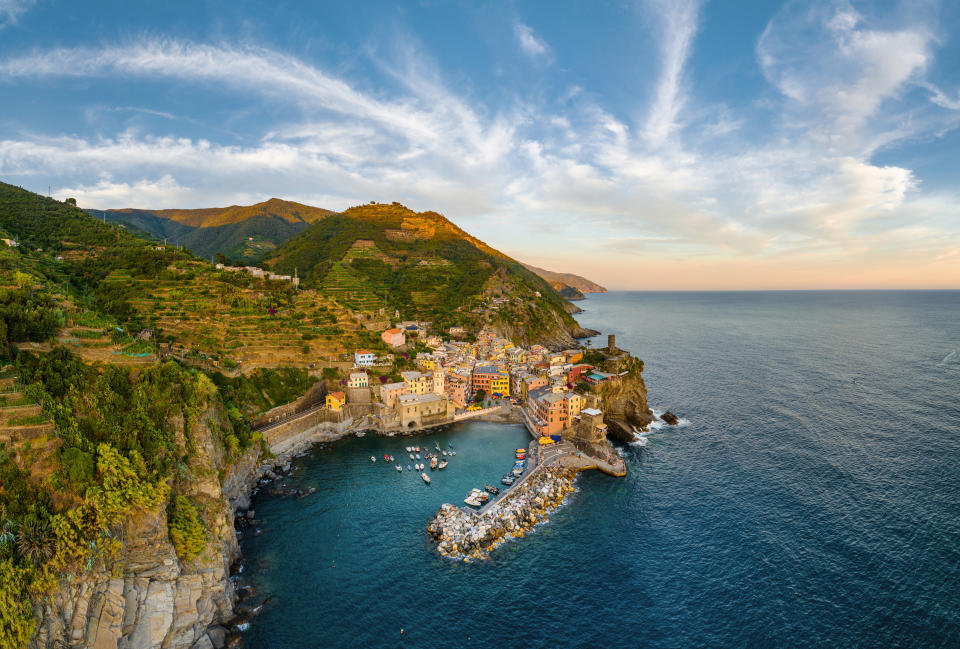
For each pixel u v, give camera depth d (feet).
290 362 542.57
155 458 252.21
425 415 534.37
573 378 611.06
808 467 404.57
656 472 412.98
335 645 234.79
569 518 344.28
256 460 408.26
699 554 299.99
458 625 247.09
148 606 224.12
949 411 531.09
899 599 255.70
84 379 266.36
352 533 325.21
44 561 201.46
